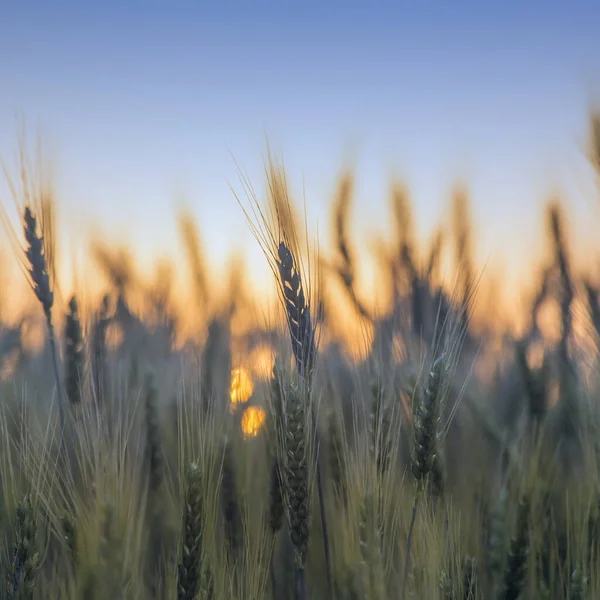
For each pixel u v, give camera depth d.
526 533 0.81
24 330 1.08
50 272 0.90
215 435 0.86
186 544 0.77
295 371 0.81
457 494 0.90
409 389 0.87
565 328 1.05
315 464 0.81
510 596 0.81
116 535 0.76
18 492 0.79
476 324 1.08
